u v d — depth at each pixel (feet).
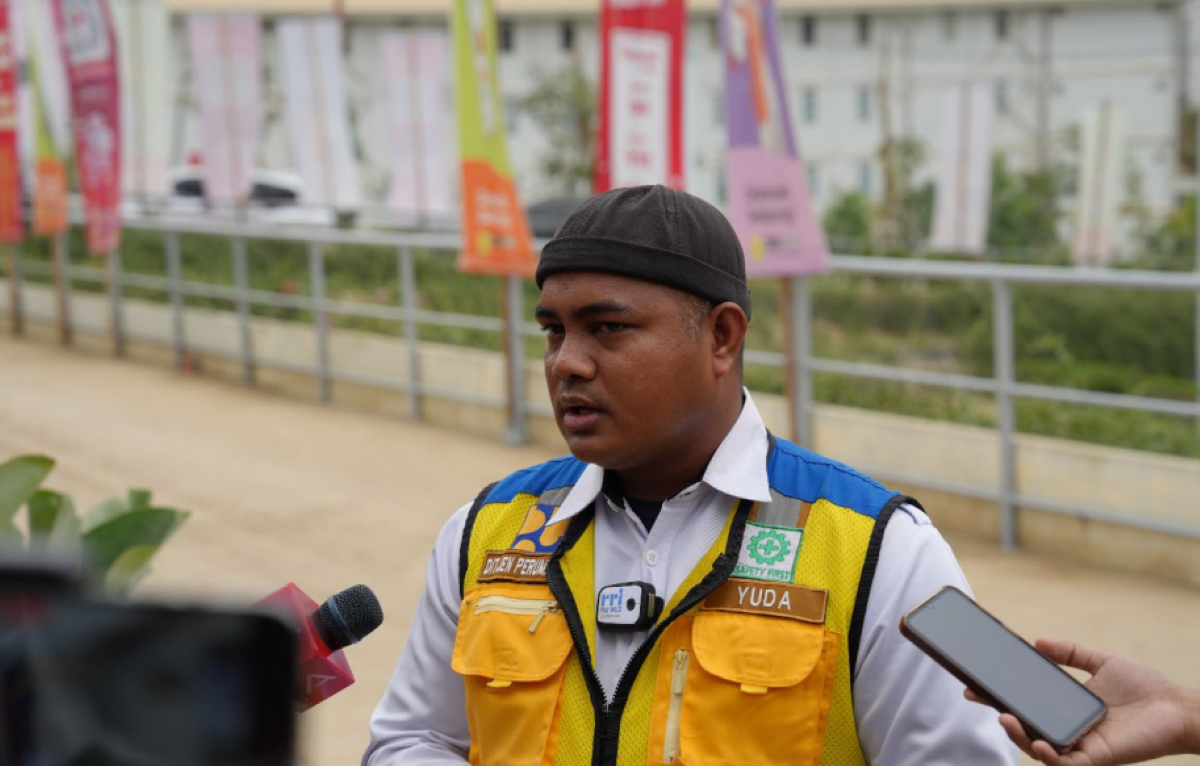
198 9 113.80
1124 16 119.03
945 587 5.48
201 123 45.75
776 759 5.84
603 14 26.23
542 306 6.20
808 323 27.25
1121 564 22.35
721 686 5.91
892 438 25.89
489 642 6.43
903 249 81.87
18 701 1.94
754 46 24.77
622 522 6.52
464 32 29.68
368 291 38.17
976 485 24.50
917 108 123.75
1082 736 4.99
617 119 26.48
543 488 6.92
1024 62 120.98
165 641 1.99
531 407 33.60
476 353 35.09
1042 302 27.20
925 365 27.76
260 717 2.01
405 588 22.03
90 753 1.96
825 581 6.04
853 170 125.59
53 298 52.54
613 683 6.17
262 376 42.04
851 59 124.77
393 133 53.16
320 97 52.29
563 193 102.12
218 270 43.60
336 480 29.81
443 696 6.98
